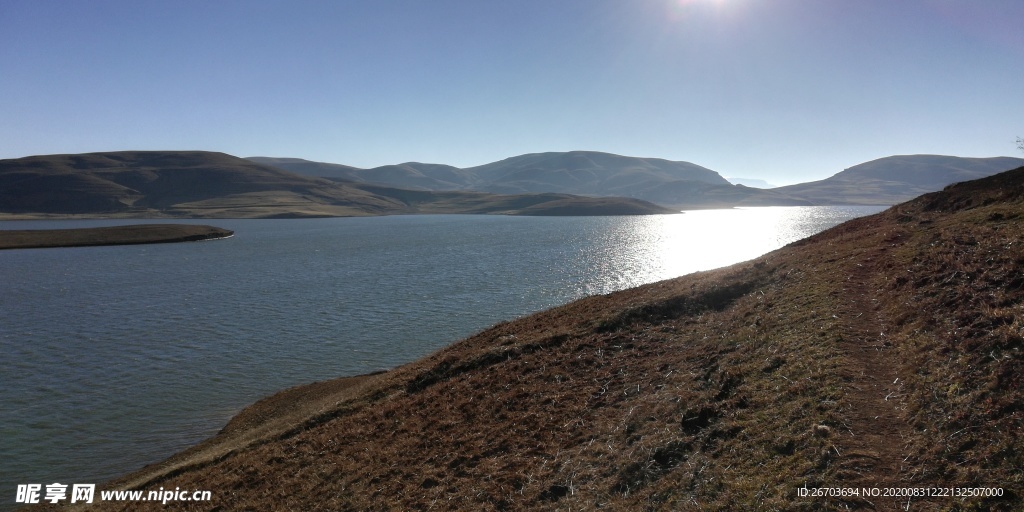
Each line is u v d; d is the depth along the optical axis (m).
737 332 22.00
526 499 15.52
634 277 86.31
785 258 31.28
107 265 111.00
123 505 22.58
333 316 62.41
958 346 14.09
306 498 19.48
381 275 92.62
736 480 12.43
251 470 22.80
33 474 28.64
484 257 116.38
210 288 82.19
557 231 197.12
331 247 144.62
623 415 18.67
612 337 26.88
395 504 17.36
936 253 21.25
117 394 39.59
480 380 25.97
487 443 19.72
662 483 13.66
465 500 16.41
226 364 46.03
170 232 175.75
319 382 40.19
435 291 76.56
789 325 20.12
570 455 17.23
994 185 31.75
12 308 68.50
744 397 15.95
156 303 71.19
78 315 64.50
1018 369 11.96
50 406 37.38
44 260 120.38
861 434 12.30
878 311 18.89
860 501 10.42
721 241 147.00
